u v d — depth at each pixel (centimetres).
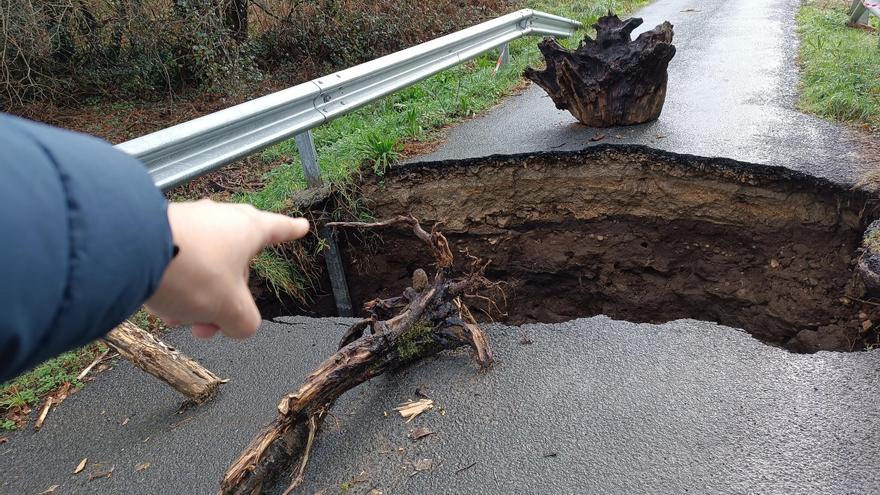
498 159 531
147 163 377
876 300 377
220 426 309
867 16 884
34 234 50
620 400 288
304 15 869
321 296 530
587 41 560
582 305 578
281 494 262
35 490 283
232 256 73
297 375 341
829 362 297
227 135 423
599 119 556
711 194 482
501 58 809
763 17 984
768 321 472
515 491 246
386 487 256
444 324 331
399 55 589
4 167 50
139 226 59
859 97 550
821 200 436
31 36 655
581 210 537
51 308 52
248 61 745
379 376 325
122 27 746
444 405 297
